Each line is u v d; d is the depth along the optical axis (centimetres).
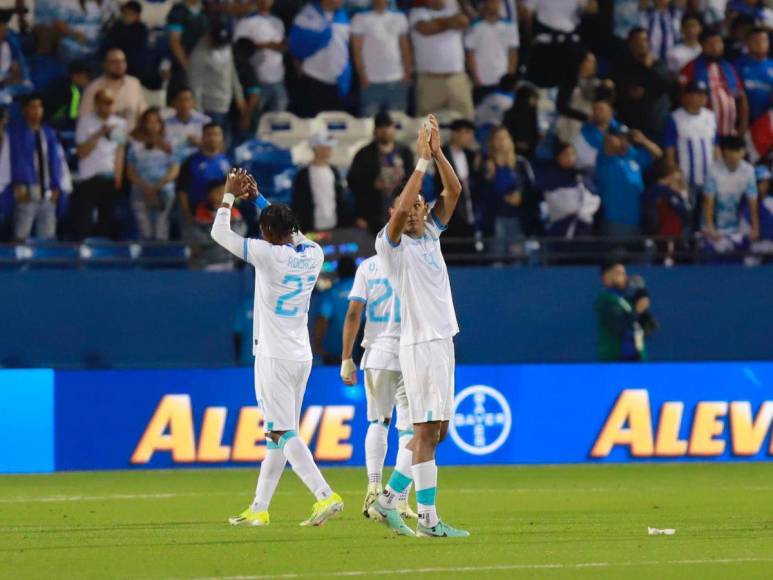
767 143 7319
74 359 6250
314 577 2538
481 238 6669
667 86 7212
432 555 2888
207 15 6894
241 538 3256
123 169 6612
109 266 6594
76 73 6669
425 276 3148
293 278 3425
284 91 7031
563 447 6119
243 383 5903
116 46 6850
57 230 6525
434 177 6756
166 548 3055
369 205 6612
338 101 7081
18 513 4034
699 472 5609
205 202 6569
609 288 6562
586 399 6147
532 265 6900
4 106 6562
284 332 3438
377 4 7056
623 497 4528
